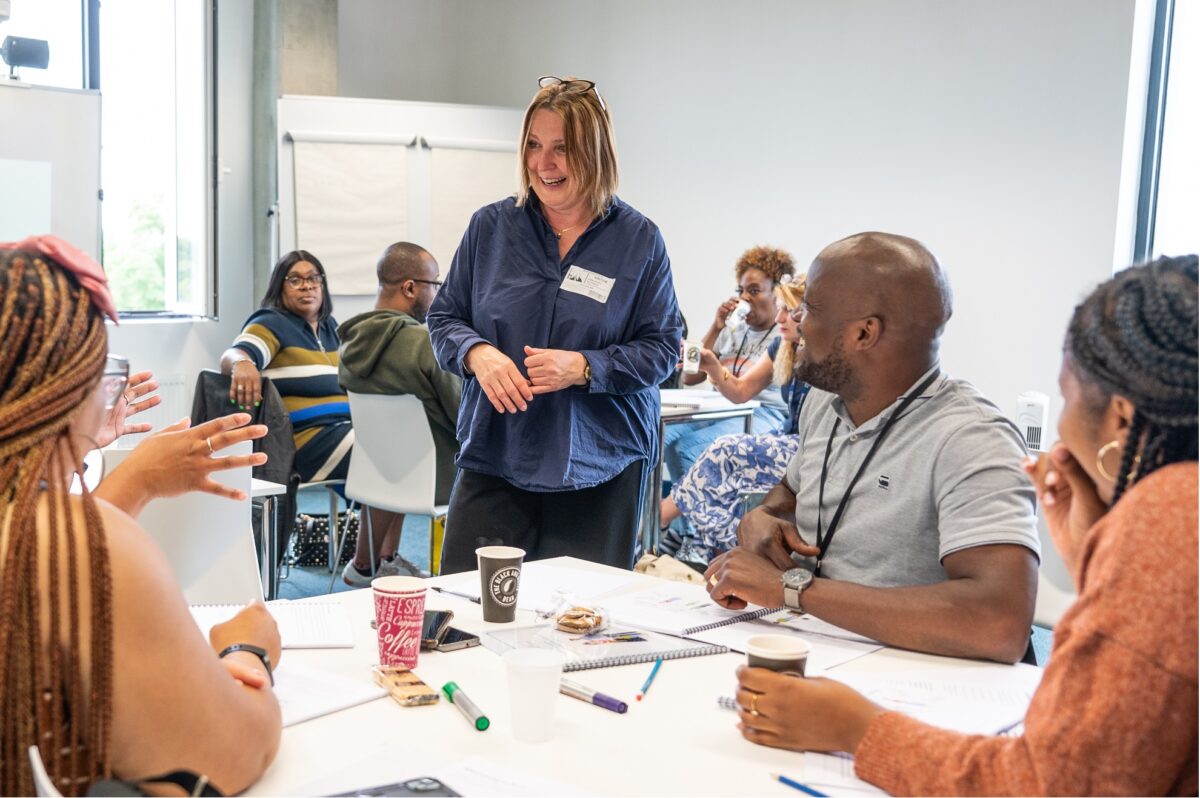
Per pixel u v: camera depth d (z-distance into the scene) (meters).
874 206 5.82
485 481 2.43
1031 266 5.21
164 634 0.92
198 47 5.78
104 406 0.99
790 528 1.81
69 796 0.90
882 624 1.52
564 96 2.32
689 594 1.82
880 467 1.72
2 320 0.88
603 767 1.11
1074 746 0.89
